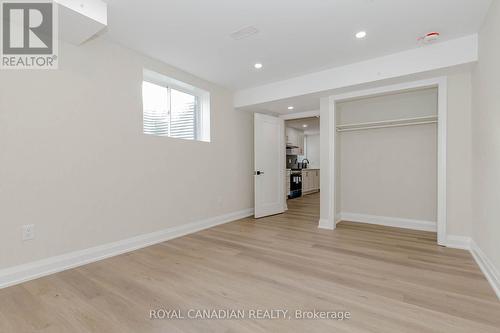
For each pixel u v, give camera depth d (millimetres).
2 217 1896
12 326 1441
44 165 2107
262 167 4531
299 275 2088
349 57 2965
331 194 3637
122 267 2275
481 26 2273
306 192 7910
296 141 8375
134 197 2783
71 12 1807
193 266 2291
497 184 1840
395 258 2453
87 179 2383
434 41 2564
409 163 3656
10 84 1937
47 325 1450
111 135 2574
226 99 4160
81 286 1915
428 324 1426
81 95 2342
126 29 2344
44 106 2107
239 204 4422
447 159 2812
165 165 3137
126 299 1729
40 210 2086
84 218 2361
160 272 2164
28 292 1822
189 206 3463
